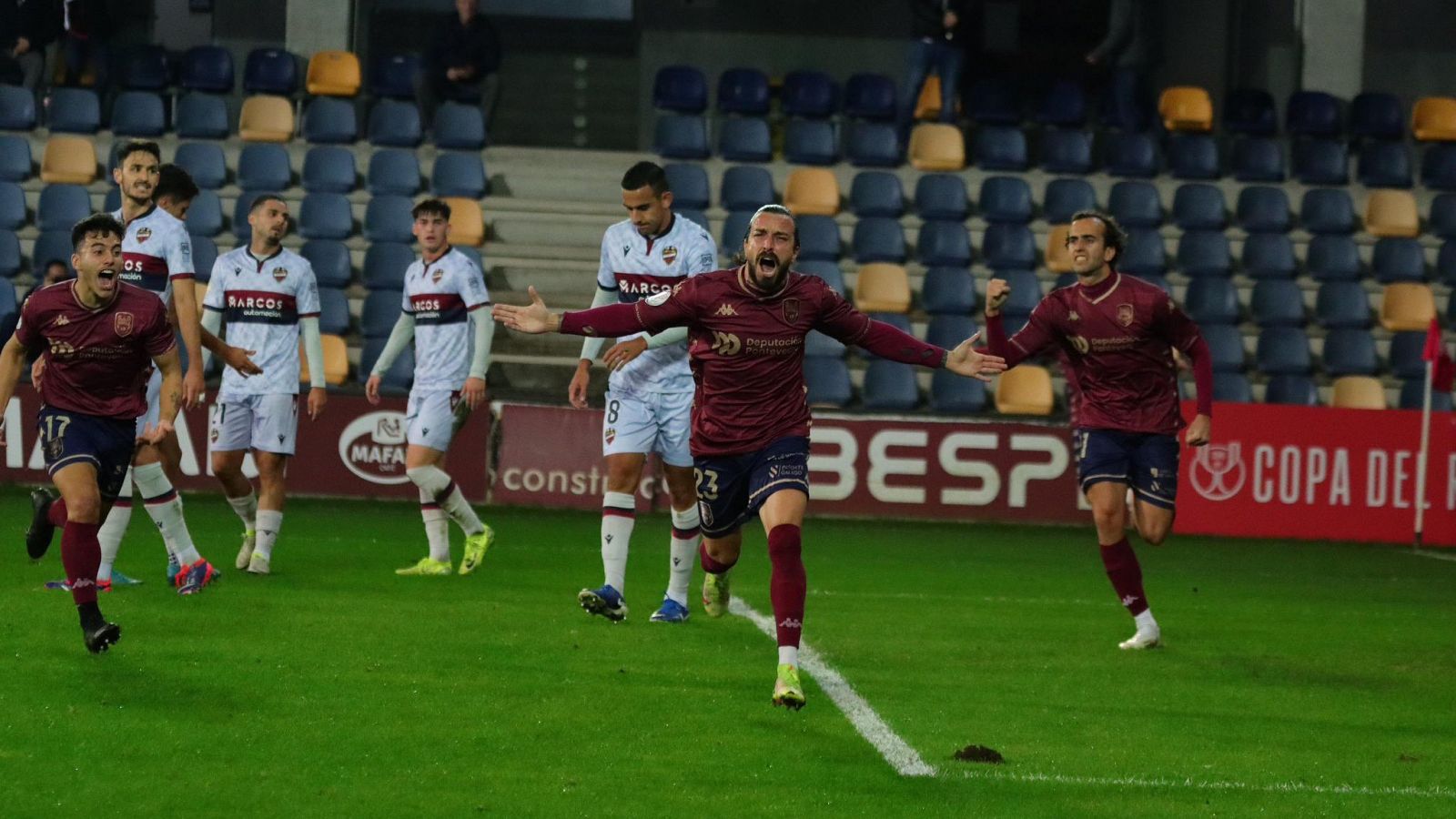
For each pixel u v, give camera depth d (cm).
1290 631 3012
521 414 5316
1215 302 6450
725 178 6800
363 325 5941
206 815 1469
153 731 1773
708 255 2748
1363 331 6419
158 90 7188
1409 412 5294
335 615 2620
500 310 2080
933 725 1953
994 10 8656
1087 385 2714
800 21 8181
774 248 2014
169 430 2289
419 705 1953
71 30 7000
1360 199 7156
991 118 7444
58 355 2191
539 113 9094
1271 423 5309
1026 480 5381
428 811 1507
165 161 6719
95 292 2173
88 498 2142
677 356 2677
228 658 2188
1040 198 7050
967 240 6612
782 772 1695
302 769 1641
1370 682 2419
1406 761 1866
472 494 5297
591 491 5303
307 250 6191
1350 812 1625
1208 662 2559
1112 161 7119
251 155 6562
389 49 9600
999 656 2530
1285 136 7638
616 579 2684
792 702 1942
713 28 8175
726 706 2014
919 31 7019
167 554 3412
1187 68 7981
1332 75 7656
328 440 5256
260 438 3155
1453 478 5272
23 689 1950
